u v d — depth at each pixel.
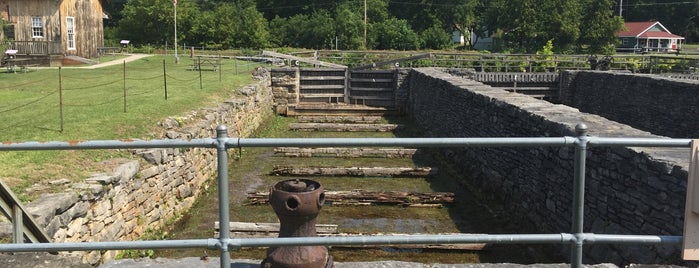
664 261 5.20
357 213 8.98
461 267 3.61
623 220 5.96
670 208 5.21
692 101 13.33
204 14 50.56
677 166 5.16
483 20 62.91
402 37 53.94
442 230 8.23
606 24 49.81
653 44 58.12
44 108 11.02
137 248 2.72
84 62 23.64
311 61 23.95
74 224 5.70
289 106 20.61
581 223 2.78
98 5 27.83
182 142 2.61
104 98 12.65
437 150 13.40
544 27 50.34
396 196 9.45
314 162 12.61
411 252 7.30
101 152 7.63
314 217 3.00
